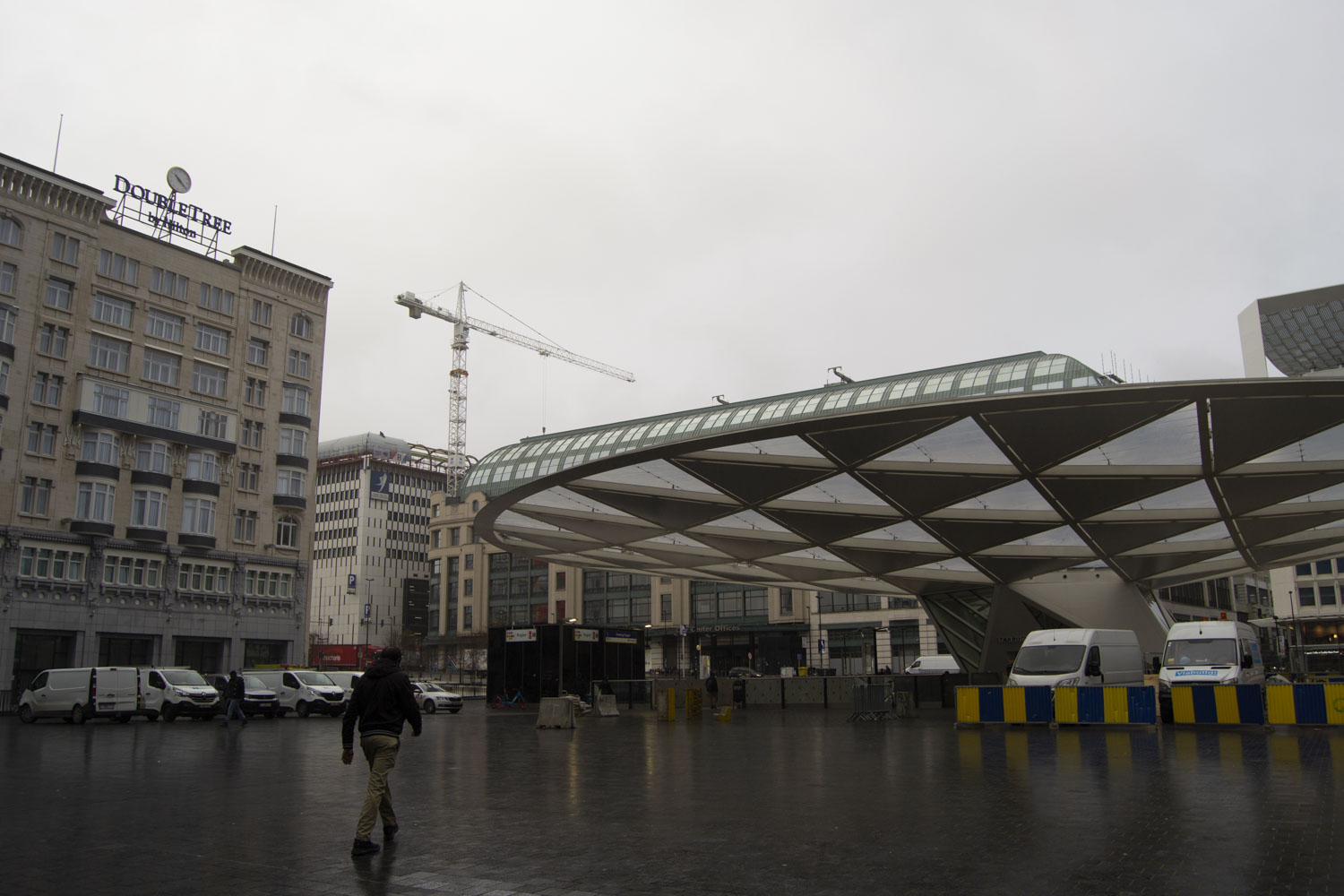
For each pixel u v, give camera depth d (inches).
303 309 2603.3
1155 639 1646.2
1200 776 564.7
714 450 1106.1
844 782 564.1
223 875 321.4
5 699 1819.6
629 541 1606.8
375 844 365.7
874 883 303.0
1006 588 1734.7
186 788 570.3
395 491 6855.3
